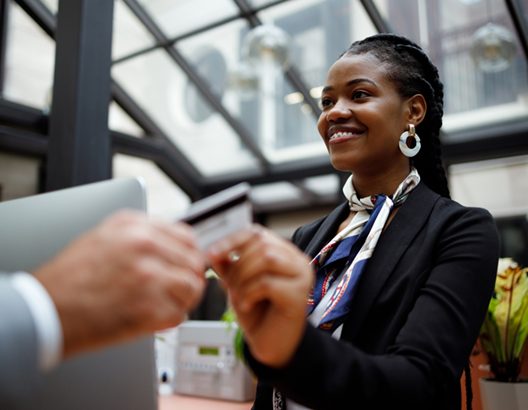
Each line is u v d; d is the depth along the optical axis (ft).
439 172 3.11
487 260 2.26
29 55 14.58
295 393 1.52
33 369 1.01
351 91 2.79
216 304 14.66
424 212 2.56
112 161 16.47
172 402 5.40
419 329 1.98
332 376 1.53
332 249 2.71
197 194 20.01
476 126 14.74
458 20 13.70
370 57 2.84
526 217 14.21
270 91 16.87
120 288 1.07
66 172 7.99
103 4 8.63
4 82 14.05
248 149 18.40
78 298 1.04
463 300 2.10
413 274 2.29
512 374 3.83
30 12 14.57
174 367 6.05
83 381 1.71
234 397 5.42
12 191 12.82
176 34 15.67
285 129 17.75
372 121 2.71
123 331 1.08
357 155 2.74
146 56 16.46
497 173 14.67
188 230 1.24
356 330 2.28
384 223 2.57
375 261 2.45
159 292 1.10
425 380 1.78
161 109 18.04
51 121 8.33
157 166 18.89
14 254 2.03
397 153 2.84
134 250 1.10
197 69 16.71
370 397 1.59
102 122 8.43
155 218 1.25
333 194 17.81
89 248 1.11
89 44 8.31
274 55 12.66
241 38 15.62
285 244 1.44
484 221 2.40
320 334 1.60
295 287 1.39
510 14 12.53
